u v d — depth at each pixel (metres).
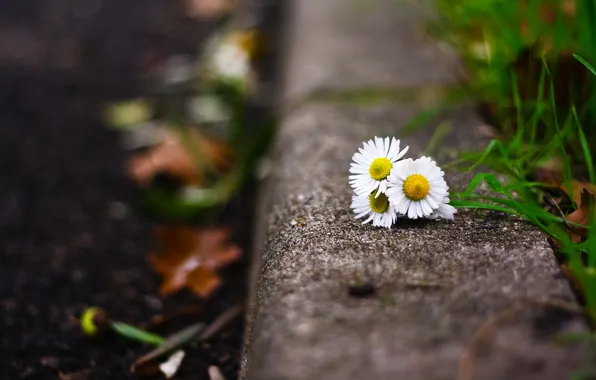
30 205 0.79
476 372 0.50
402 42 0.82
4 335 0.67
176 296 0.69
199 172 0.80
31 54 1.10
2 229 0.76
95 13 1.26
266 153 0.78
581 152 0.64
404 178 0.58
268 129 0.77
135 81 1.01
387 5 0.93
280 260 0.57
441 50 0.79
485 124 0.70
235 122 0.83
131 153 0.85
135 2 1.31
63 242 0.75
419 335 0.52
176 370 0.63
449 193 0.59
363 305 0.53
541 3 0.72
